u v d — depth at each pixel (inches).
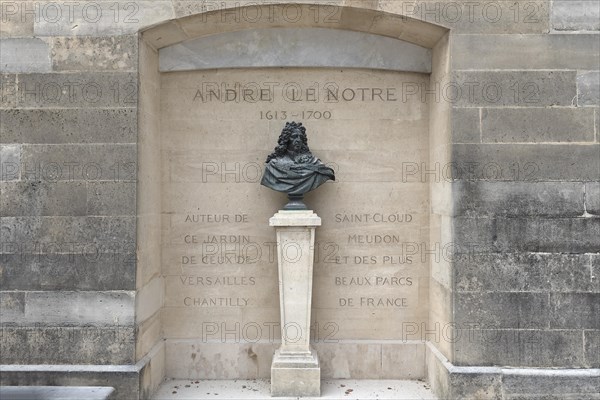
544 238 198.8
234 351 228.2
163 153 230.1
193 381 225.6
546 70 201.2
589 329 197.3
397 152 229.6
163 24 207.6
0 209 201.9
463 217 199.6
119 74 203.3
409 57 227.8
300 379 208.5
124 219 201.2
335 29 225.9
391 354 227.8
